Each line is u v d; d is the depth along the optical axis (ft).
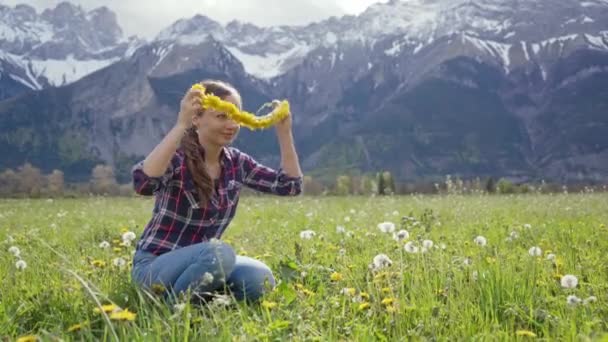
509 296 15.78
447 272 18.39
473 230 32.94
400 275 17.07
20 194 198.29
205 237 18.06
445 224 38.52
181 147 17.28
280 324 12.86
